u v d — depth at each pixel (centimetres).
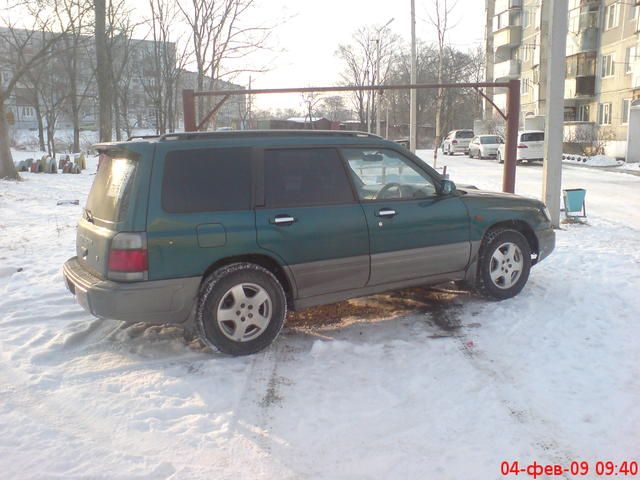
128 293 415
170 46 2434
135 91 5494
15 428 343
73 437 334
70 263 507
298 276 472
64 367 435
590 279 666
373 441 331
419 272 532
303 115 4669
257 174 461
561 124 1022
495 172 2484
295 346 479
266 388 400
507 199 596
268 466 307
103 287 421
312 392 393
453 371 423
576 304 570
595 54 3444
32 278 692
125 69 3897
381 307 585
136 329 516
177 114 2744
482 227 563
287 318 552
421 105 5566
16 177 2000
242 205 452
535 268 725
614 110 3275
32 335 501
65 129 7662
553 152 1027
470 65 5394
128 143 447
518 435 333
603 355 445
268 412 366
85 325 526
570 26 3606
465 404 372
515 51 4791
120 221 423
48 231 1012
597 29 3412
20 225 1071
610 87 3309
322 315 562
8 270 718
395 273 517
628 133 2938
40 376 415
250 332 458
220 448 324
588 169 2625
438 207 539
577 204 1141
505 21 4684
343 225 484
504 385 397
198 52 1812
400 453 318
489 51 4972
